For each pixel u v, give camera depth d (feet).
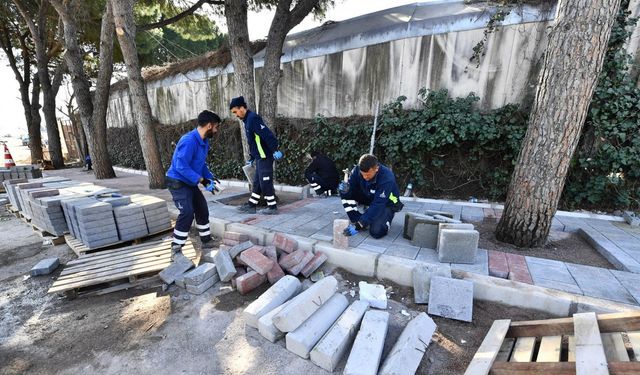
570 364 5.26
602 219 14.20
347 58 20.88
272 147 14.20
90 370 6.36
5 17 34.96
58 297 9.11
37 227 14.17
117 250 11.16
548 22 15.12
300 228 12.66
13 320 8.07
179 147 10.75
